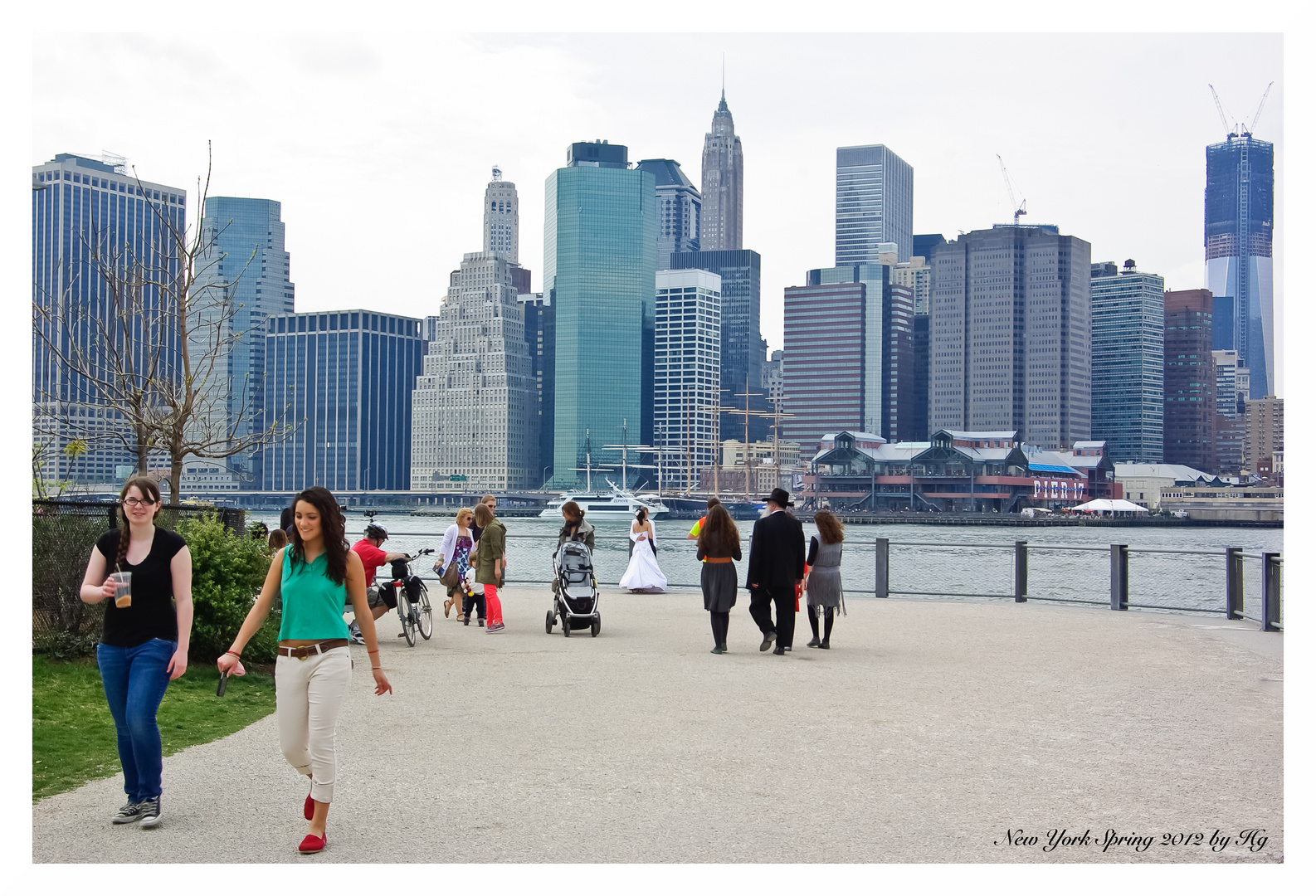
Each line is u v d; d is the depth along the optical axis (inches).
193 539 530.6
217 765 354.3
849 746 381.4
